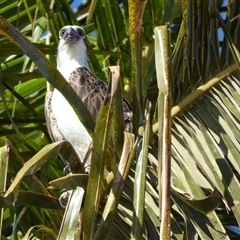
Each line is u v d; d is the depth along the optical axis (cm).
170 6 870
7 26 543
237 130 634
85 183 534
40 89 983
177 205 579
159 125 506
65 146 555
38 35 941
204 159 607
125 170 545
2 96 752
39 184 607
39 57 553
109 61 939
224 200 558
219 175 586
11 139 837
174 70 700
